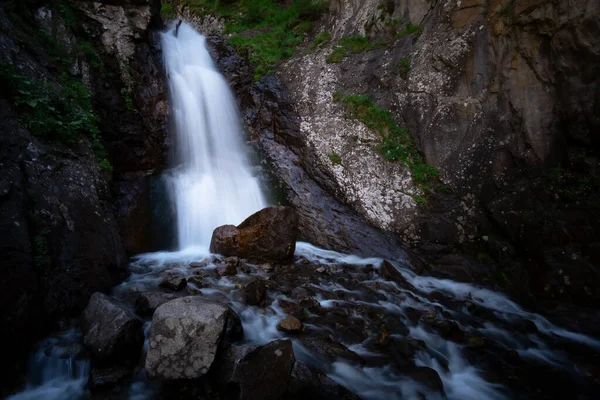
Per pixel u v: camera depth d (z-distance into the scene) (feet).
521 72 26.27
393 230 27.30
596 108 22.75
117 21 28.94
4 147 15.02
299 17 50.37
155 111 28.99
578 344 17.58
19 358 11.88
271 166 32.50
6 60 18.34
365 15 41.68
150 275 19.08
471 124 28.12
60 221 15.75
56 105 19.88
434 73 30.83
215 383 11.16
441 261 25.17
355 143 31.78
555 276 21.83
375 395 12.09
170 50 34.86
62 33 24.64
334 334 15.44
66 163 18.37
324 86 36.86
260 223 23.22
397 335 16.05
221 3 58.65
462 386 13.60
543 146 25.05
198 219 26.35
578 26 23.09
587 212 22.25
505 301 21.93
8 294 11.93
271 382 10.70
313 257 24.44
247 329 14.89
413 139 30.78
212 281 18.93
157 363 10.92
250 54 43.96
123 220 22.45
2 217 12.94
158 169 27.50
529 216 24.03
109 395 11.08
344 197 29.48
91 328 12.71
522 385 13.88
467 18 29.91
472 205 26.61
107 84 26.27
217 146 33.01
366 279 21.86
